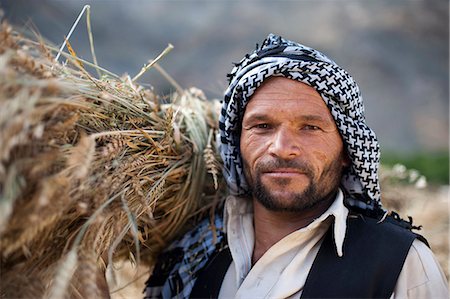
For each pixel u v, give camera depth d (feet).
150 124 5.04
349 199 5.17
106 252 4.84
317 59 4.86
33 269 3.92
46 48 4.40
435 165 18.66
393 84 39.06
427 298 4.58
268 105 4.71
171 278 5.42
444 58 41.06
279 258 4.87
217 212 5.63
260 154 4.78
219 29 39.91
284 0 43.32
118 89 4.89
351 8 42.80
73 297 4.19
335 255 4.74
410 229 5.16
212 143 5.65
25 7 28.63
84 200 3.93
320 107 4.69
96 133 4.19
